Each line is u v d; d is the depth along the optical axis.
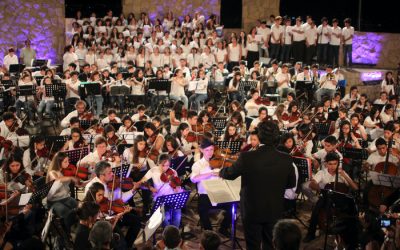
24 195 7.25
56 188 7.33
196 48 17.81
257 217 5.30
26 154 9.11
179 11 20.38
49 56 19.45
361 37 19.53
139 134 9.45
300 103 15.30
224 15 20.58
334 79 15.59
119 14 20.53
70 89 14.59
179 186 7.74
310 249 7.54
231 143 8.98
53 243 6.95
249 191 5.32
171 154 8.93
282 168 5.30
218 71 16.41
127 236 7.17
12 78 16.11
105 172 7.23
